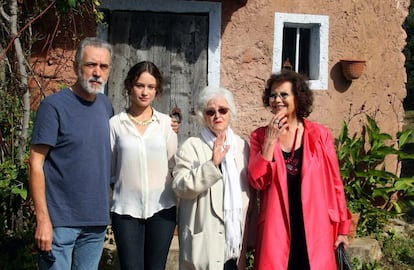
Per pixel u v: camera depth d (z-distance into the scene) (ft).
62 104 10.39
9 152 16.83
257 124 20.59
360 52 21.66
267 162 11.28
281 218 11.43
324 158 11.94
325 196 11.69
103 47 10.53
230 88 20.36
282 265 11.28
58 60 18.83
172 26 20.04
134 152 11.61
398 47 22.15
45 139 10.20
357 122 21.80
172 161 12.16
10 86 17.15
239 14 20.30
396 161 22.38
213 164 10.94
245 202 11.70
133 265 11.69
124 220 11.66
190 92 20.25
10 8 16.03
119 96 19.77
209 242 11.21
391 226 21.71
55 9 17.97
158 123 12.08
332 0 21.17
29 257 15.03
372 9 21.68
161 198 11.82
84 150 10.50
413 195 22.09
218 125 11.54
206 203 11.35
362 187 21.57
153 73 11.81
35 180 10.23
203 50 20.22
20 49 16.20
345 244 12.11
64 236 10.51
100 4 19.19
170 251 16.69
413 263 19.12
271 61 20.65
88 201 10.60
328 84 21.36
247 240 12.12
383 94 22.09
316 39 21.30
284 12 20.70
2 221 15.43
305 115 12.26
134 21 19.77
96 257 11.08
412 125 44.93
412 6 55.93
